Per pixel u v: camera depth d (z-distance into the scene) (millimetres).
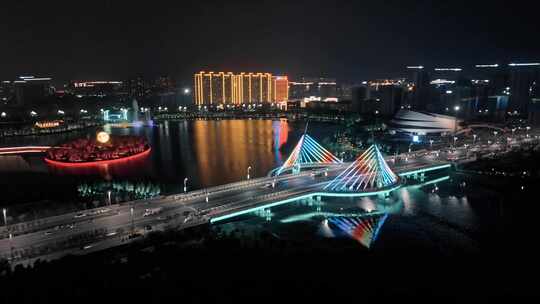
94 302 123750
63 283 133500
